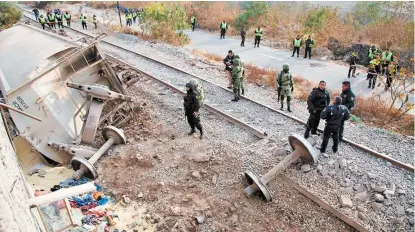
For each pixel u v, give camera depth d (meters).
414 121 10.70
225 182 7.49
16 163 4.95
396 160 7.69
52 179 8.28
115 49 19.30
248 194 6.91
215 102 11.64
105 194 7.66
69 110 9.38
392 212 6.44
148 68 15.41
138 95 12.36
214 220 6.62
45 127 8.70
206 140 9.09
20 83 8.67
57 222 6.07
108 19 33.22
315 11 23.64
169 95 12.14
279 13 27.92
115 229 6.62
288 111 10.92
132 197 7.44
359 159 7.90
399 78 13.60
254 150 8.37
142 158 8.48
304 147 7.34
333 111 7.55
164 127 10.02
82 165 8.07
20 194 3.78
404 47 18.14
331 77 16.12
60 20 27.30
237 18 27.66
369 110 11.55
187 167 8.07
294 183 7.20
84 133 9.02
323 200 6.75
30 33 11.25
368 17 24.52
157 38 22.64
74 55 9.19
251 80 14.44
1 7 24.33
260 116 10.45
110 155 8.91
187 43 23.34
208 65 16.55
